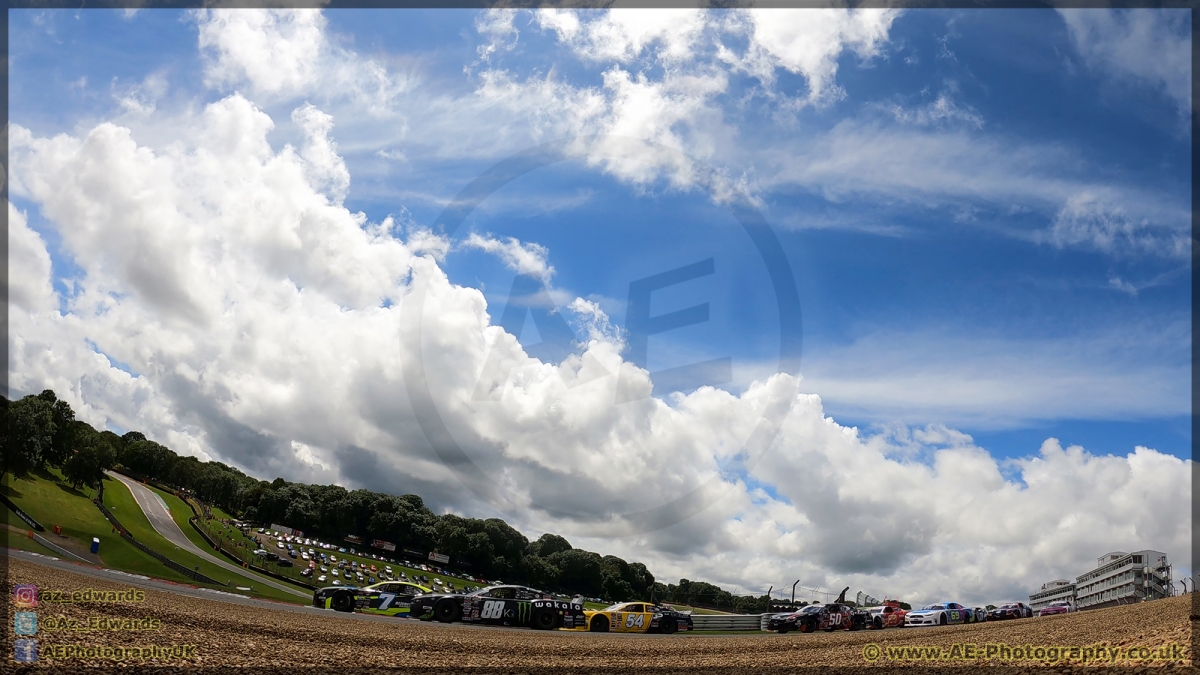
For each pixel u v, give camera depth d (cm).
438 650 1670
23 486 8975
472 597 2611
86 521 8381
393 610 2820
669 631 2822
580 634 2494
